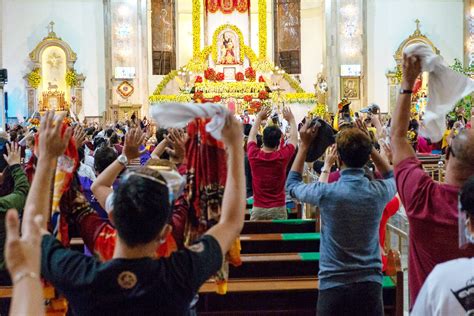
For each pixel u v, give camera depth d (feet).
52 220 10.13
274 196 22.61
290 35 103.86
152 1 100.63
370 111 22.77
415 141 45.16
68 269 7.87
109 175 12.30
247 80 99.40
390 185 13.21
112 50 89.51
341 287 12.85
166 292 7.70
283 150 22.16
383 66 89.97
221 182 10.29
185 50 106.52
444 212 10.02
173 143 14.38
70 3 91.15
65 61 90.79
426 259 10.23
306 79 104.32
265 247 21.52
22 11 90.48
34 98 89.97
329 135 14.64
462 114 52.01
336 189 12.90
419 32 89.51
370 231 12.97
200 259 8.02
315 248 21.50
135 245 7.77
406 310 21.35
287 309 18.35
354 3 88.84
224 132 8.89
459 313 7.91
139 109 89.81
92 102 91.50
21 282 6.30
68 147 9.88
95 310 7.66
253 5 106.22
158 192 7.85
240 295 18.19
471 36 89.66
